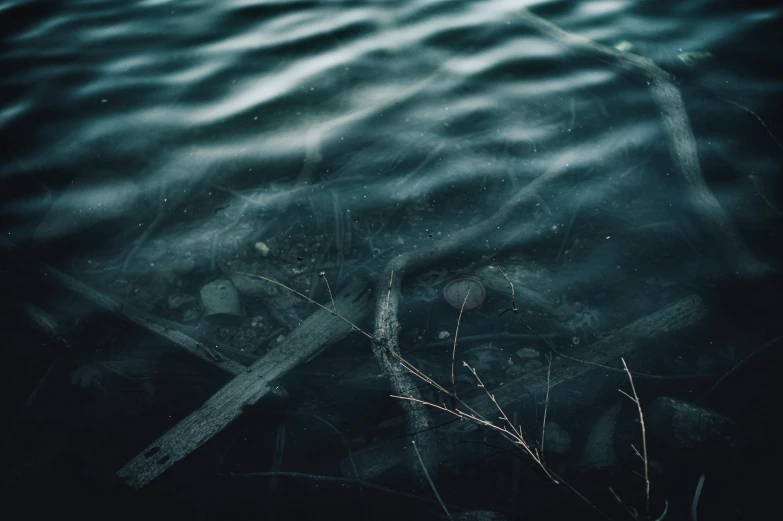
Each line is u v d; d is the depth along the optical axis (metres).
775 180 1.27
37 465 1.02
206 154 1.46
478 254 1.27
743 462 0.93
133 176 1.41
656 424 0.97
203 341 1.16
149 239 1.32
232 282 1.25
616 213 1.31
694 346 1.10
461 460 0.98
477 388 1.07
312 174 1.42
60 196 1.36
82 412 1.08
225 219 1.35
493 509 0.94
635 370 1.08
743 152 1.35
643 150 1.40
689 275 1.19
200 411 1.03
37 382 1.11
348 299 1.18
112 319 1.19
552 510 0.93
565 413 1.04
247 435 1.05
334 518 0.95
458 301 1.19
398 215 1.34
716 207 1.23
